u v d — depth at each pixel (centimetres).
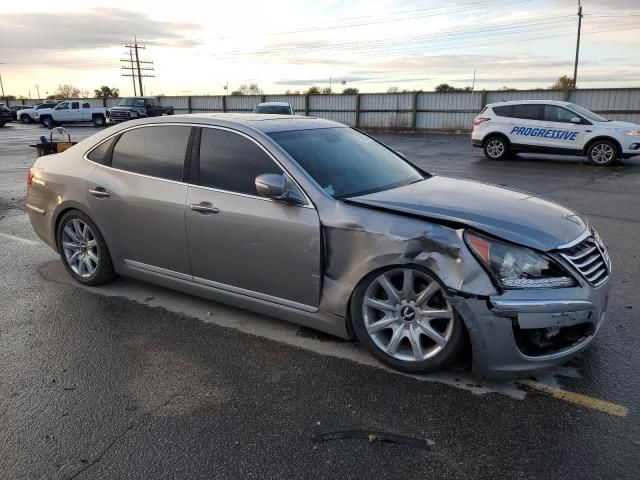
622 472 245
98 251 465
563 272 296
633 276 504
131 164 433
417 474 245
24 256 577
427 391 312
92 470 249
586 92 2553
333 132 430
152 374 335
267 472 247
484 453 259
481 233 297
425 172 451
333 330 350
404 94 3147
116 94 8606
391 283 326
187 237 396
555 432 273
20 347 371
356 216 326
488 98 2881
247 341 379
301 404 301
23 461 255
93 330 397
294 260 348
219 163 384
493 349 294
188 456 258
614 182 1130
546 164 1479
